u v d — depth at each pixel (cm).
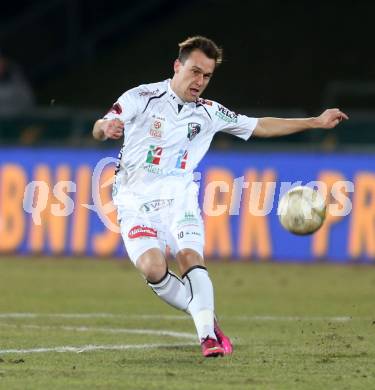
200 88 3161
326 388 2738
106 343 3584
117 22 11031
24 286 5453
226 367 3055
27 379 2823
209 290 3064
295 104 10050
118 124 2970
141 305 4772
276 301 4953
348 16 10675
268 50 10488
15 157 6881
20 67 10806
